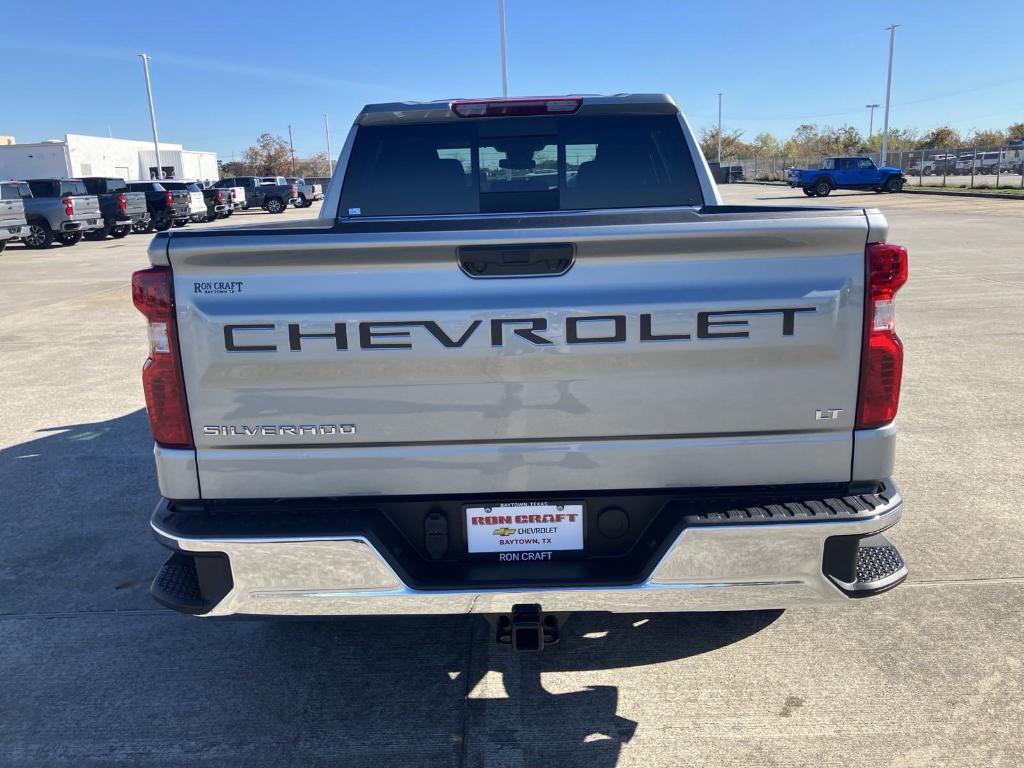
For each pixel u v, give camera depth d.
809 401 2.40
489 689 3.05
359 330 2.34
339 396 2.40
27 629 3.57
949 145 76.56
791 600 2.44
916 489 4.80
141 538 4.47
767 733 2.76
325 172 87.75
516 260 2.32
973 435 5.74
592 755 2.68
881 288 2.34
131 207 27.94
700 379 2.38
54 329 10.76
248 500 2.49
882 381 2.39
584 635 3.40
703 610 2.45
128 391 7.55
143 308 2.38
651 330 2.34
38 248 24.14
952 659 3.15
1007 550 4.02
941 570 3.84
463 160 3.84
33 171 53.50
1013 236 18.88
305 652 3.35
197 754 2.76
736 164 74.94
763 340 2.34
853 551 2.42
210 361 2.38
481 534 2.52
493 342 2.35
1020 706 2.87
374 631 3.49
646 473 2.45
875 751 2.66
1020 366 7.58
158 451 2.47
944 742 2.69
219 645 3.42
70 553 4.30
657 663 3.19
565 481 2.46
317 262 2.31
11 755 2.77
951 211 26.97
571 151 3.84
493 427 2.42
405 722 2.88
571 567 2.51
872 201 33.69
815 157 65.00
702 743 2.72
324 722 2.90
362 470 2.46
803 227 2.27
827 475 2.45
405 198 3.87
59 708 3.02
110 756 2.76
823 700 2.93
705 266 2.31
